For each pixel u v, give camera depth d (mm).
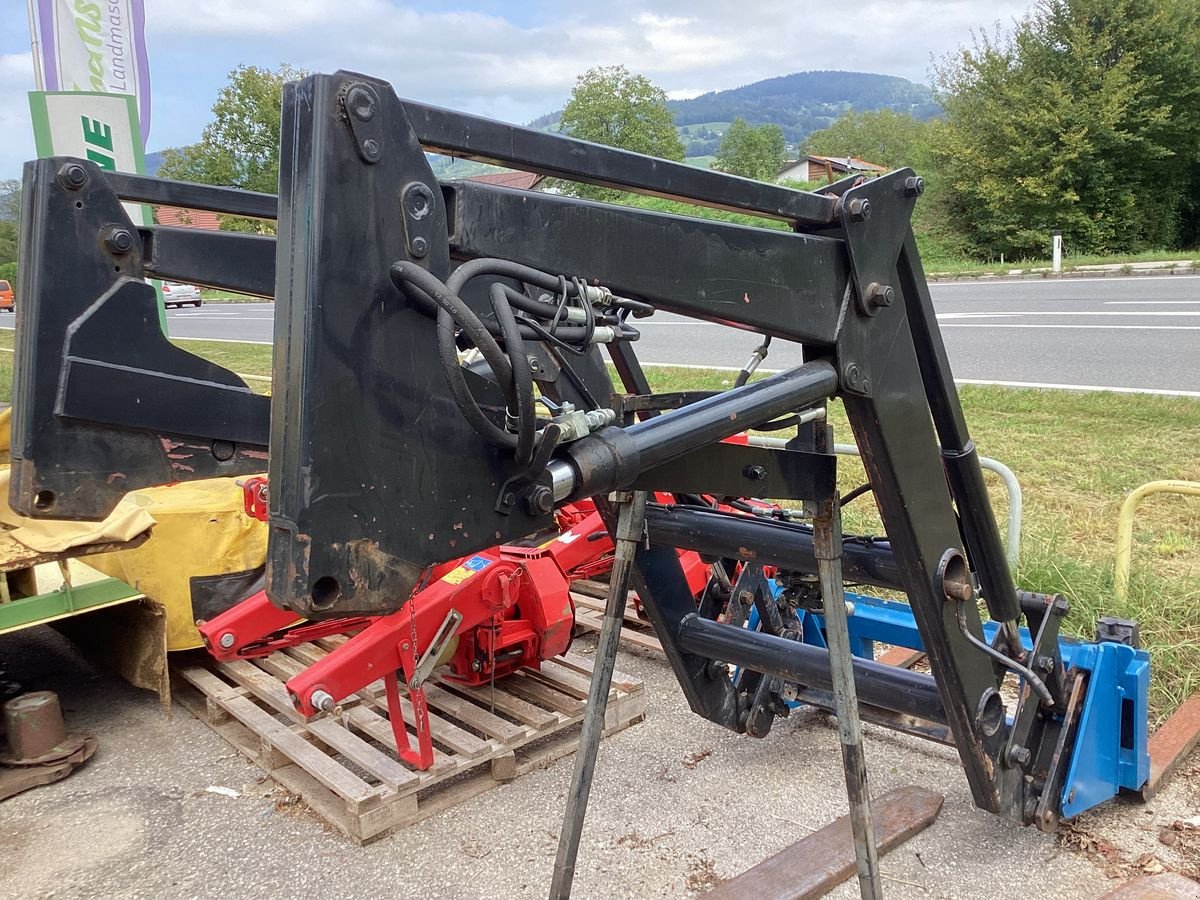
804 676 2666
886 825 2838
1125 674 2854
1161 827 2896
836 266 1988
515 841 2951
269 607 3334
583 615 4527
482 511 1478
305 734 3502
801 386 1919
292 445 1264
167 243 2303
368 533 1328
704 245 1736
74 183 2117
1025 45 26828
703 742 3529
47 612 3545
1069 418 8133
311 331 1246
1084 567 4516
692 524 2570
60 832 3088
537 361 2217
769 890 2547
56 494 2068
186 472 2258
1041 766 2719
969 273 21812
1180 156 26406
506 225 1469
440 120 1380
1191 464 6617
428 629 3158
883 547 2646
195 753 3590
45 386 2059
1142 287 16750
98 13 6371
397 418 1353
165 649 3787
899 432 2154
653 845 2896
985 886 2648
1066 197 26188
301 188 1259
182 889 2781
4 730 3574
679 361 12633
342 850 2943
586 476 1562
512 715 3520
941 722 2602
